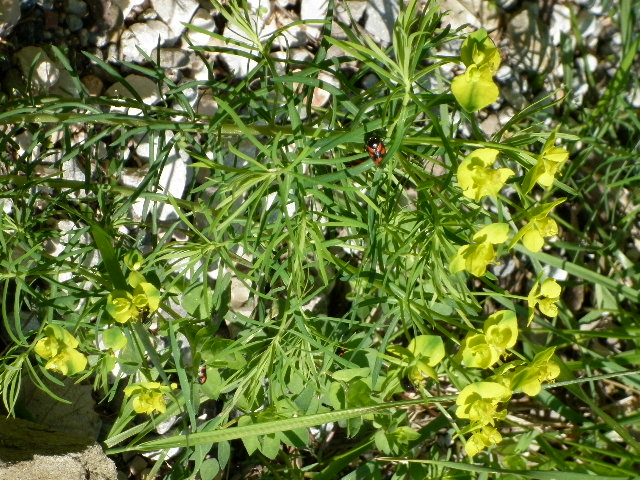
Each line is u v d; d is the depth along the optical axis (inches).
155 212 11.6
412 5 9.1
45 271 10.9
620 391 16.8
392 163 9.9
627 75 16.5
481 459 14.4
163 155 11.8
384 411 13.4
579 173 17.6
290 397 12.8
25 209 11.5
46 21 14.3
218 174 11.6
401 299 10.6
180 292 12.5
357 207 11.0
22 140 13.7
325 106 16.1
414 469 13.6
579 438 15.9
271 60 10.6
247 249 9.9
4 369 11.5
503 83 17.7
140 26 15.0
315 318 11.4
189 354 14.1
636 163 16.0
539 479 13.5
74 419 13.5
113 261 10.1
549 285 10.3
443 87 16.3
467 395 10.1
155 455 14.3
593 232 17.7
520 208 9.5
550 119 17.9
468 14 17.3
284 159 11.1
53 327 10.2
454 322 10.6
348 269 11.4
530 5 17.9
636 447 13.3
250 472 14.8
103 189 11.9
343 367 13.2
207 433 11.5
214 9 15.7
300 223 10.4
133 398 11.2
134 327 10.5
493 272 16.9
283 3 16.1
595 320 17.1
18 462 11.2
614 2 18.5
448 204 9.6
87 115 11.0
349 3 16.3
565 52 17.9
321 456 15.2
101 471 12.0
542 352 10.1
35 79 14.1
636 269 16.3
